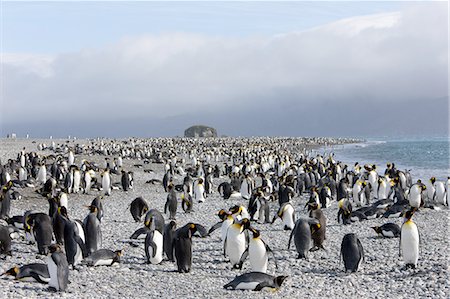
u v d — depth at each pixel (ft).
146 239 50.24
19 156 169.68
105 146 278.87
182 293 40.57
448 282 43.01
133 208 77.30
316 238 55.57
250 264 47.24
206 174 126.41
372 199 103.76
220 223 60.18
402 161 250.57
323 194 91.86
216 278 45.47
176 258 47.16
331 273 47.55
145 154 238.27
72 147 278.67
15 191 98.63
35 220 51.70
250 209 75.00
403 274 46.57
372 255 54.08
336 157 296.30
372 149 408.87
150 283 43.42
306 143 467.93
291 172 139.23
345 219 74.69
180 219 80.84
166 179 122.21
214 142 394.32
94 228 48.42
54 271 38.93
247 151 248.52
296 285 43.47
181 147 304.50
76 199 103.76
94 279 43.57
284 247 58.49
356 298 39.99
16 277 41.14
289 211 68.08
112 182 130.41
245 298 39.17
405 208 79.51
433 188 97.81
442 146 469.57
